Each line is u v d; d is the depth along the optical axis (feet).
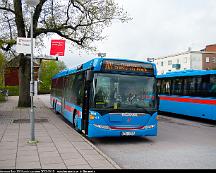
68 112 51.13
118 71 35.96
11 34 83.30
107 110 34.78
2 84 123.85
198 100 60.29
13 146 31.37
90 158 26.66
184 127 52.21
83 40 84.64
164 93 74.54
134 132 35.32
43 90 252.83
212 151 32.17
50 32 84.84
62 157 26.86
